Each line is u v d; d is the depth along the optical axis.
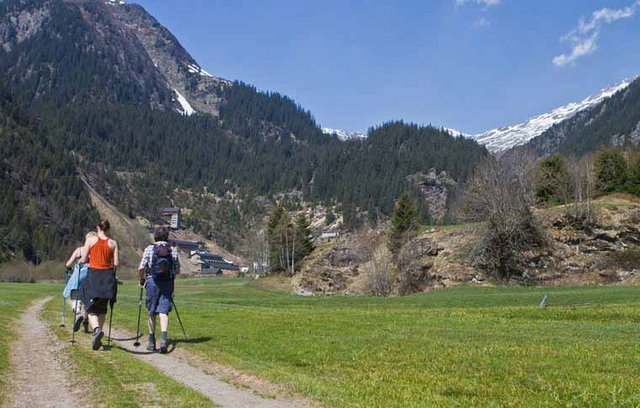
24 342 15.58
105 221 14.74
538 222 73.75
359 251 92.50
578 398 10.12
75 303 17.33
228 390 10.79
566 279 69.50
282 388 10.86
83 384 10.68
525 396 10.32
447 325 21.77
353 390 10.70
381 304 46.06
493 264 71.88
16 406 9.04
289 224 111.00
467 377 11.99
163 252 14.57
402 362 13.61
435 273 74.00
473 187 78.12
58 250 173.62
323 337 17.62
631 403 9.70
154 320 14.84
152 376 11.52
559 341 17.12
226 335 17.83
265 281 101.44
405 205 86.62
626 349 15.40
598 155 92.38
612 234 71.94
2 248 155.25
